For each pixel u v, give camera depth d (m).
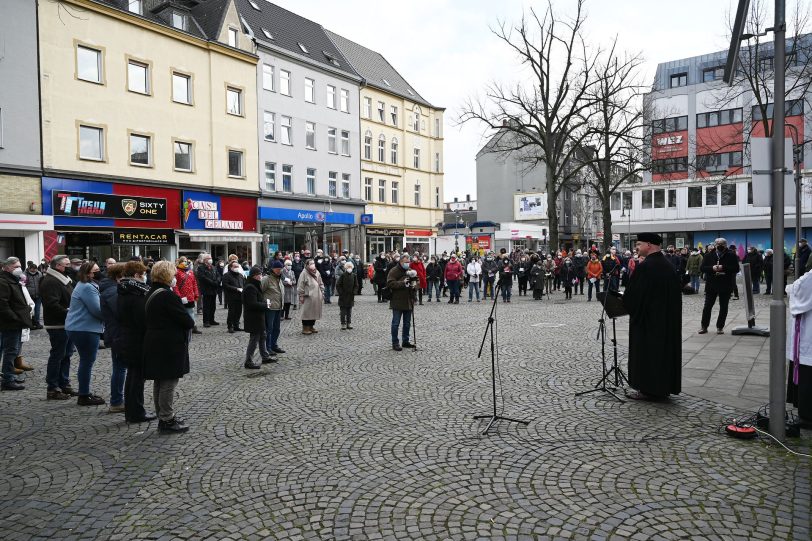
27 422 6.59
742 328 11.78
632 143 29.84
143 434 6.03
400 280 10.95
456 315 17.14
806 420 5.73
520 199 65.00
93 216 24.66
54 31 23.36
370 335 13.23
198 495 4.41
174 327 6.05
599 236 68.56
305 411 6.75
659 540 3.55
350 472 4.79
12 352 8.35
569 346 10.92
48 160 23.17
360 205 41.12
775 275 5.25
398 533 3.71
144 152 27.20
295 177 35.84
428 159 49.19
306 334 13.48
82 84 24.41
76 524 3.97
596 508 4.01
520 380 8.12
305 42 38.78
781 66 5.30
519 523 3.82
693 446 5.23
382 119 44.12
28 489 4.59
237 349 11.58
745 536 3.58
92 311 7.27
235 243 32.22
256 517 4.01
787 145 5.30
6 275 8.35
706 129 48.41
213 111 30.34
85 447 5.63
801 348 5.70
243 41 32.16
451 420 6.25
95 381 8.91
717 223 43.28
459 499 4.21
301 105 36.31
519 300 22.72
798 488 4.27
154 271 6.09
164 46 27.86
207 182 30.09
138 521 3.99
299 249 36.34
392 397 7.33
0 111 21.70
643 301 6.75
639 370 6.83
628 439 5.47
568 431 5.76
